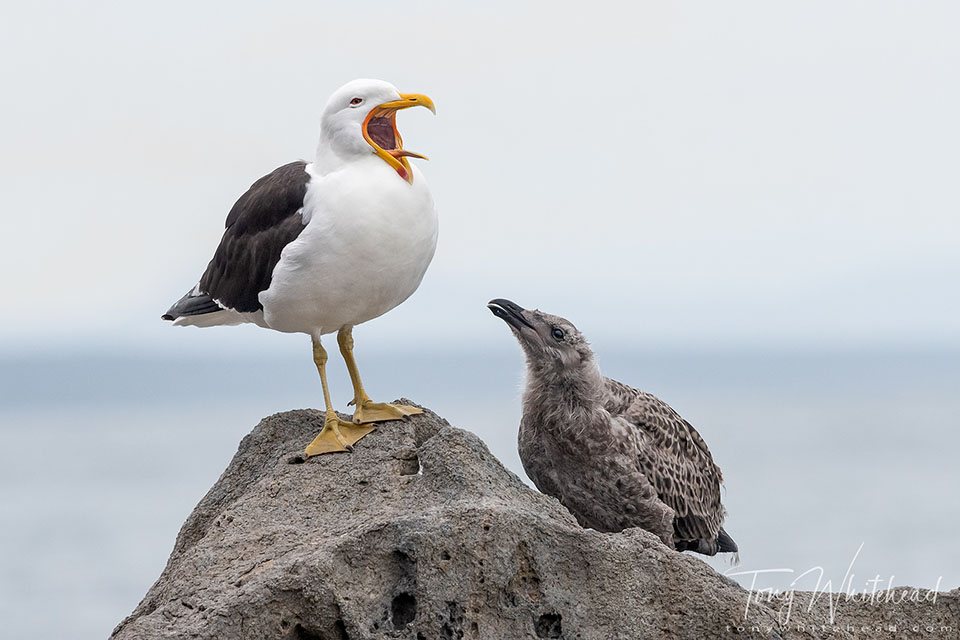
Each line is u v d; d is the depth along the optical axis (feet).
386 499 39.86
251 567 37.73
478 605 35.50
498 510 35.99
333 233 42.42
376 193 42.55
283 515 40.45
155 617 36.76
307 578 35.50
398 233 42.88
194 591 37.70
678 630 36.58
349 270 42.86
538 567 36.06
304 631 35.78
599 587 36.40
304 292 43.34
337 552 36.01
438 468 39.63
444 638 35.27
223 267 45.62
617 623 36.17
